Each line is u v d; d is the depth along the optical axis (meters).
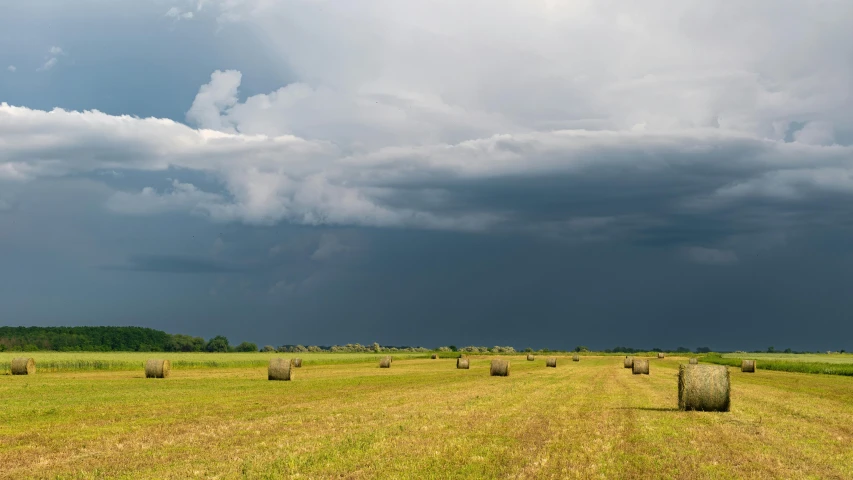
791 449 16.22
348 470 13.30
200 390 33.84
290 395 30.59
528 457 14.64
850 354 174.62
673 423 20.72
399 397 29.48
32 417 21.70
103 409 24.11
